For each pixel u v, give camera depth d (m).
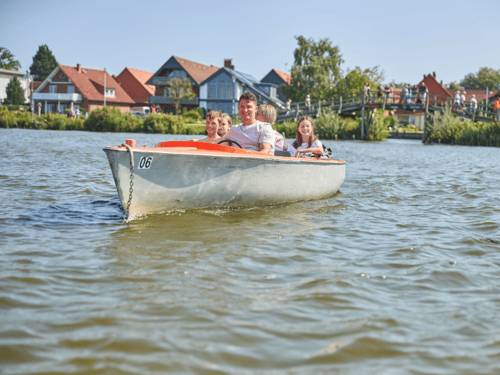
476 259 4.12
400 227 5.30
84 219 5.24
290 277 3.54
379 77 53.09
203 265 3.74
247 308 2.96
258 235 4.74
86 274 3.47
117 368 2.25
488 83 114.50
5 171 9.04
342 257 4.09
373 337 2.62
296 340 2.57
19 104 74.06
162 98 56.75
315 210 6.25
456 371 2.31
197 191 5.54
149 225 4.99
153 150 4.95
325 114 34.31
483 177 10.32
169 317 2.79
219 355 2.40
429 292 3.31
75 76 59.34
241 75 58.47
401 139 39.12
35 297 3.04
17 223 4.97
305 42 55.34
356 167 12.68
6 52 102.62
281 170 6.19
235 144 6.41
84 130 41.69
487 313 2.97
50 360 2.31
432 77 62.44
